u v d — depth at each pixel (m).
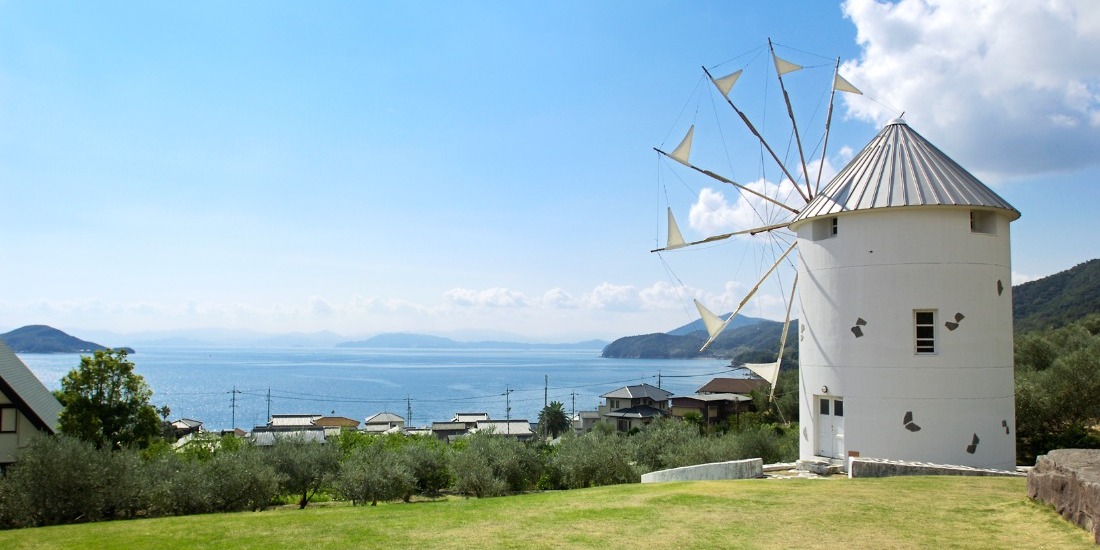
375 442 41.12
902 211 21.23
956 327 20.80
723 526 12.09
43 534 13.60
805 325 23.66
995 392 21.03
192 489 21.27
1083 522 10.26
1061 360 43.91
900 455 20.78
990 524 11.45
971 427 20.62
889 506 13.26
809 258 23.55
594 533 11.91
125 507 19.86
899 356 21.00
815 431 22.94
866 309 21.56
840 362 22.02
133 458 21.02
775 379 28.22
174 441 63.47
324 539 12.16
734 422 78.06
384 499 27.73
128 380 33.09
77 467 19.09
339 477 28.39
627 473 30.03
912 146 22.77
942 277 20.89
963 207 20.83
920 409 20.72
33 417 27.66
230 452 26.52
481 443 32.25
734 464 20.55
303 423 124.81
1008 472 18.23
